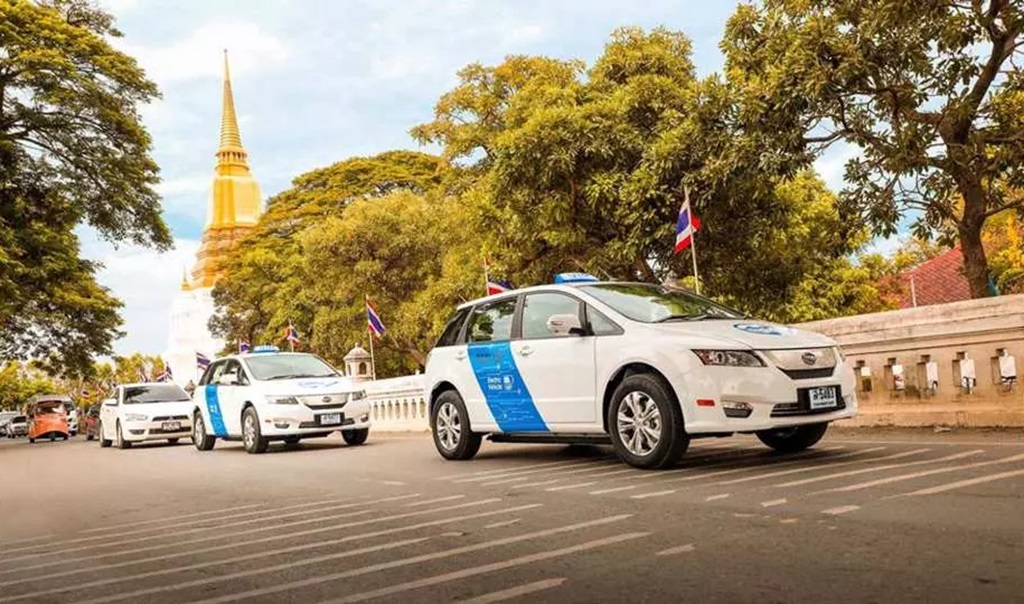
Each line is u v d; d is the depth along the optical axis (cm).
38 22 3078
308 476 1017
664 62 1905
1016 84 1198
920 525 481
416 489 808
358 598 413
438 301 2762
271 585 455
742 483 680
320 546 555
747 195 1622
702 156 1491
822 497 591
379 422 2155
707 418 747
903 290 3341
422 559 489
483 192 2052
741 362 747
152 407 2212
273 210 5216
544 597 389
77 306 3369
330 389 1527
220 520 710
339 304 3328
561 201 1759
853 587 371
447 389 1087
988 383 1011
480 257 2573
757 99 1301
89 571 534
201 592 452
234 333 4928
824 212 2250
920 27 1156
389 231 3200
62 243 3203
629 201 1656
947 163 1216
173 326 8838
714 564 427
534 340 933
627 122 1778
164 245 3578
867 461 754
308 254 3259
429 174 4847
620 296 897
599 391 847
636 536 508
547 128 1725
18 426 5950
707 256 1770
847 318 1162
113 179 3244
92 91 3161
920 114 1276
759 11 1441
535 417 926
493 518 609
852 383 801
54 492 1069
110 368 8125
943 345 1055
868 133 1269
